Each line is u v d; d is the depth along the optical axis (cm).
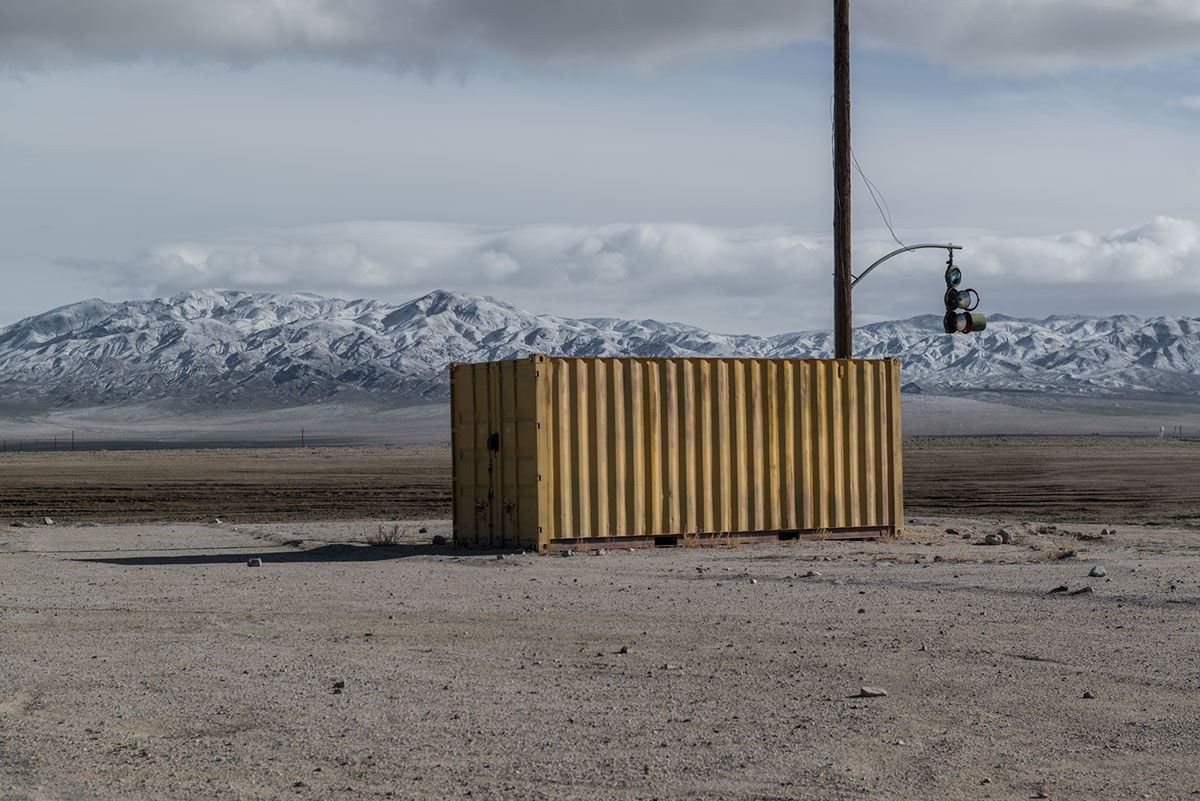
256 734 861
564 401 2175
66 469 6512
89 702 965
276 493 4444
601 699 959
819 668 1068
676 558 2044
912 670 1055
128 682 1041
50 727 885
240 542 2586
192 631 1316
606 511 2195
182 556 2272
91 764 787
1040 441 9431
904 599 1490
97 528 3033
